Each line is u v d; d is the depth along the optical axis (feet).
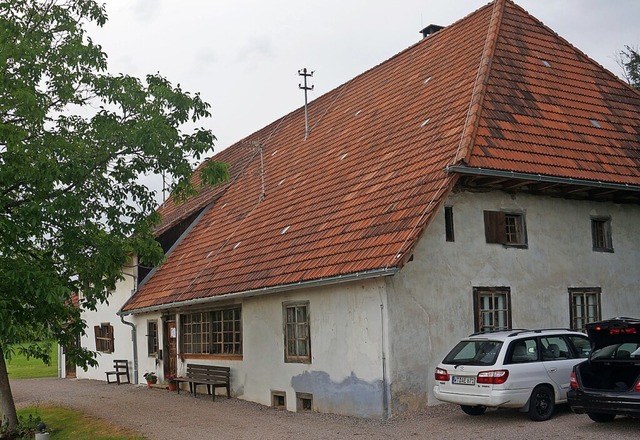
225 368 66.39
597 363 38.93
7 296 48.08
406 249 44.29
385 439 40.42
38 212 47.88
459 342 44.57
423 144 55.77
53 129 52.60
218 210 86.38
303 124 88.33
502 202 52.80
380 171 57.88
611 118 60.85
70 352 55.11
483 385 41.22
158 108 54.29
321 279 49.49
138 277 86.12
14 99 48.49
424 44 77.46
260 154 89.35
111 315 96.37
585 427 39.32
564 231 55.42
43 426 47.26
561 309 54.13
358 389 49.06
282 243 60.95
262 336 61.21
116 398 73.72
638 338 38.24
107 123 52.70
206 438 45.24
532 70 61.21
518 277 52.60
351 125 73.82
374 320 47.88
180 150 54.19
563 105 59.21
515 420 42.50
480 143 50.49
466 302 50.01
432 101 62.03
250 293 58.34
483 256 51.26
